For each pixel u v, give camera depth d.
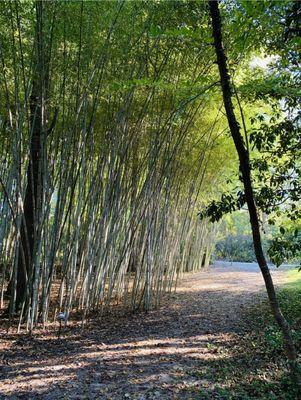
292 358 2.98
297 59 3.92
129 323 6.25
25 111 5.23
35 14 5.21
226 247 22.84
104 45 5.32
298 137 4.04
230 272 14.84
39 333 5.42
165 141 7.21
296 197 4.10
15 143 5.16
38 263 5.36
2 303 6.94
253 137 3.97
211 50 5.34
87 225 6.19
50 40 5.09
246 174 2.91
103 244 6.68
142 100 6.56
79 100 5.52
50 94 5.65
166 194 7.68
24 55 5.57
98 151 7.10
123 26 5.52
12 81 5.77
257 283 11.55
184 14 5.25
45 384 3.70
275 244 4.25
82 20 5.26
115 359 4.44
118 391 3.53
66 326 5.84
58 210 5.70
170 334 5.62
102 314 6.70
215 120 7.74
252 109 6.48
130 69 6.08
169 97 6.54
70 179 5.77
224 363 4.26
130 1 5.32
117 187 6.52
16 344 4.91
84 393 3.49
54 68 5.62
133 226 7.09
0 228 5.90
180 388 3.59
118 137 6.30
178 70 6.34
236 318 6.71
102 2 5.10
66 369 4.10
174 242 9.48
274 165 4.34
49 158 5.96
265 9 2.69
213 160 9.92
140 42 5.94
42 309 5.70
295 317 6.01
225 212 4.07
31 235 6.54
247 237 22.50
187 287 10.67
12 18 4.95
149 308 7.33
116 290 8.11
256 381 3.64
